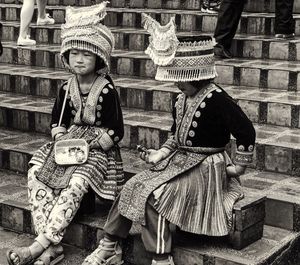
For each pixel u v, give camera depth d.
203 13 8.85
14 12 10.29
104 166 4.62
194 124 4.20
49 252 4.41
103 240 4.37
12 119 6.69
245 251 4.21
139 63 7.42
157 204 4.08
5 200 5.15
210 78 4.17
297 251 4.54
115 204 4.31
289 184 5.02
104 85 4.68
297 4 8.84
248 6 9.04
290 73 6.54
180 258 4.23
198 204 4.14
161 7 9.85
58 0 10.88
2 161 5.97
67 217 4.39
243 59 7.45
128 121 6.02
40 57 8.26
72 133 4.72
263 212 4.41
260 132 5.71
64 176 4.52
